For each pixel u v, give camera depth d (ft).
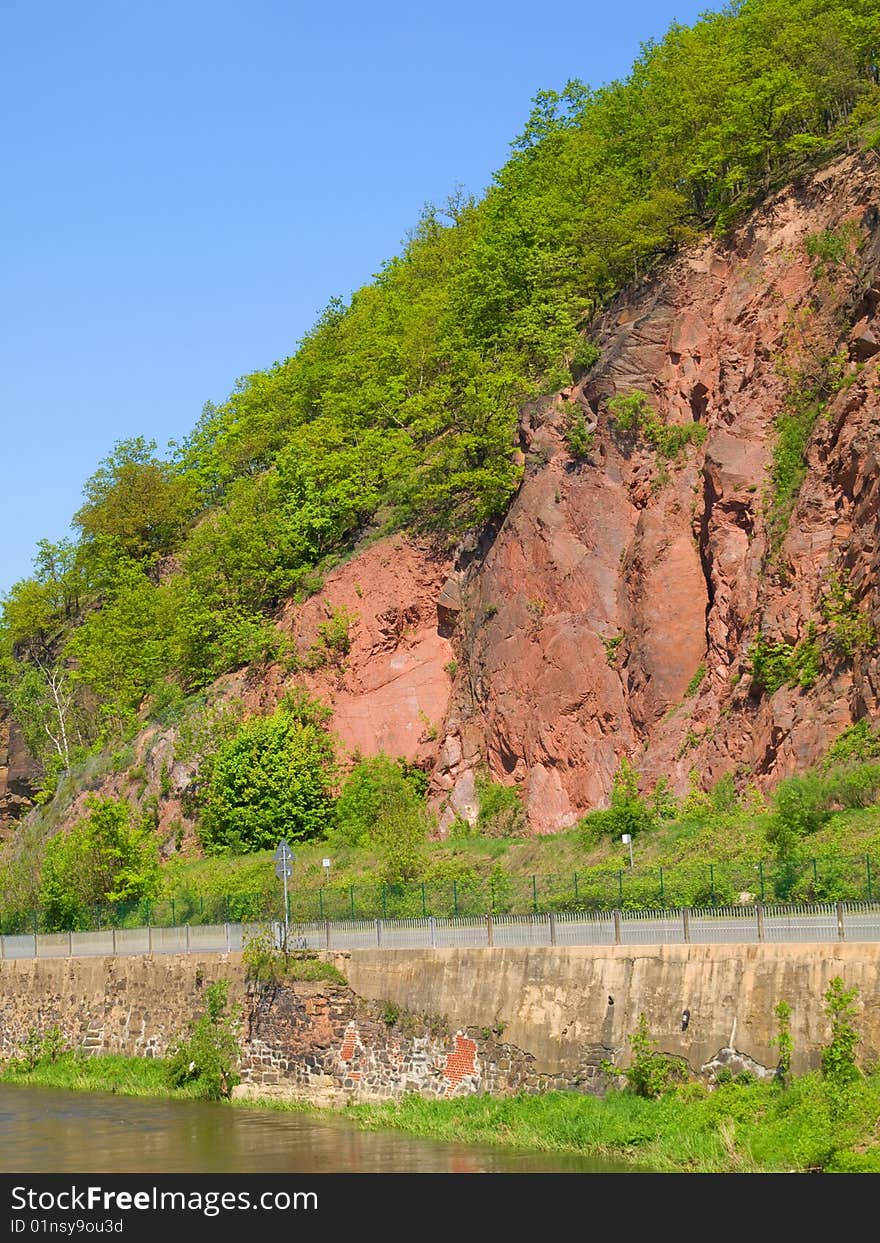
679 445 189.98
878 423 162.30
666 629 180.55
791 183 196.03
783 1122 92.68
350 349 306.55
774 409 180.86
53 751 298.76
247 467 324.80
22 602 339.98
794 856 131.64
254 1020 136.77
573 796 182.50
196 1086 139.64
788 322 184.34
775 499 174.29
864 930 98.58
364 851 190.60
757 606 169.58
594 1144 99.30
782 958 99.35
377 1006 126.21
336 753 214.28
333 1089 127.24
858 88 206.18
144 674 277.44
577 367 209.46
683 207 217.15
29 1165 113.39
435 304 285.23
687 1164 92.53
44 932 188.96
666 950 106.52
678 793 167.94
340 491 247.29
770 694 161.79
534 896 134.10
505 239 246.27
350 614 223.30
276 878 179.93
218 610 250.78
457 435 224.74
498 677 197.06
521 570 198.70
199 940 152.05
